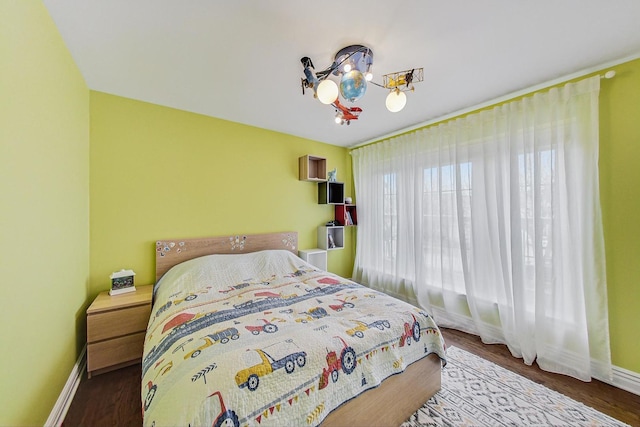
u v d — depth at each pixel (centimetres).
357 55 156
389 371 134
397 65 173
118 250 216
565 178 185
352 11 125
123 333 184
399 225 310
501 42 150
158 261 230
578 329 180
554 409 150
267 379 100
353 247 392
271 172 308
